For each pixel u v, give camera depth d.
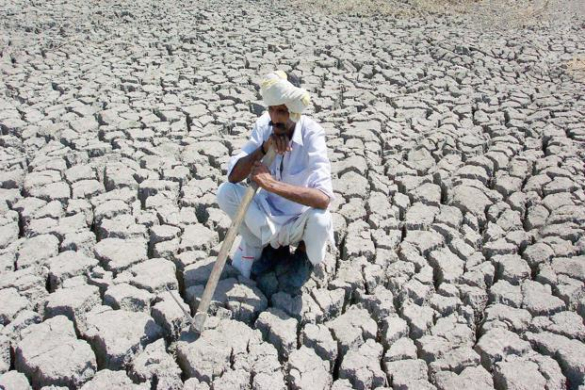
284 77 2.75
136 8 8.56
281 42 7.28
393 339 2.88
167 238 3.50
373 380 2.67
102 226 3.59
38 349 2.66
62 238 3.50
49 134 4.83
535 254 3.47
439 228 3.71
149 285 3.06
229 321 2.87
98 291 3.04
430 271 3.34
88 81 5.89
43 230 3.57
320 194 2.87
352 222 3.76
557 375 2.65
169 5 8.83
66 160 4.42
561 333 2.91
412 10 9.30
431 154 4.73
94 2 8.81
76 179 4.15
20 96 5.52
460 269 3.36
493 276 3.34
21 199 3.92
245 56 6.72
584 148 4.78
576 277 3.30
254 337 2.80
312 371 2.67
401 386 2.63
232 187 3.04
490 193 4.12
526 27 8.56
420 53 7.11
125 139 4.80
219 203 3.10
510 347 2.79
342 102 5.77
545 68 6.73
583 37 8.03
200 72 6.19
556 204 3.99
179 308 2.89
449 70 6.55
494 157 4.56
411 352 2.79
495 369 2.70
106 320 2.83
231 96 5.63
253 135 3.03
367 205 3.96
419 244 3.56
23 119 5.07
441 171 4.38
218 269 2.75
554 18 9.15
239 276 3.16
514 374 2.65
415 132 5.06
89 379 2.62
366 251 3.46
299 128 2.96
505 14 9.34
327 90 5.90
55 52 6.68
